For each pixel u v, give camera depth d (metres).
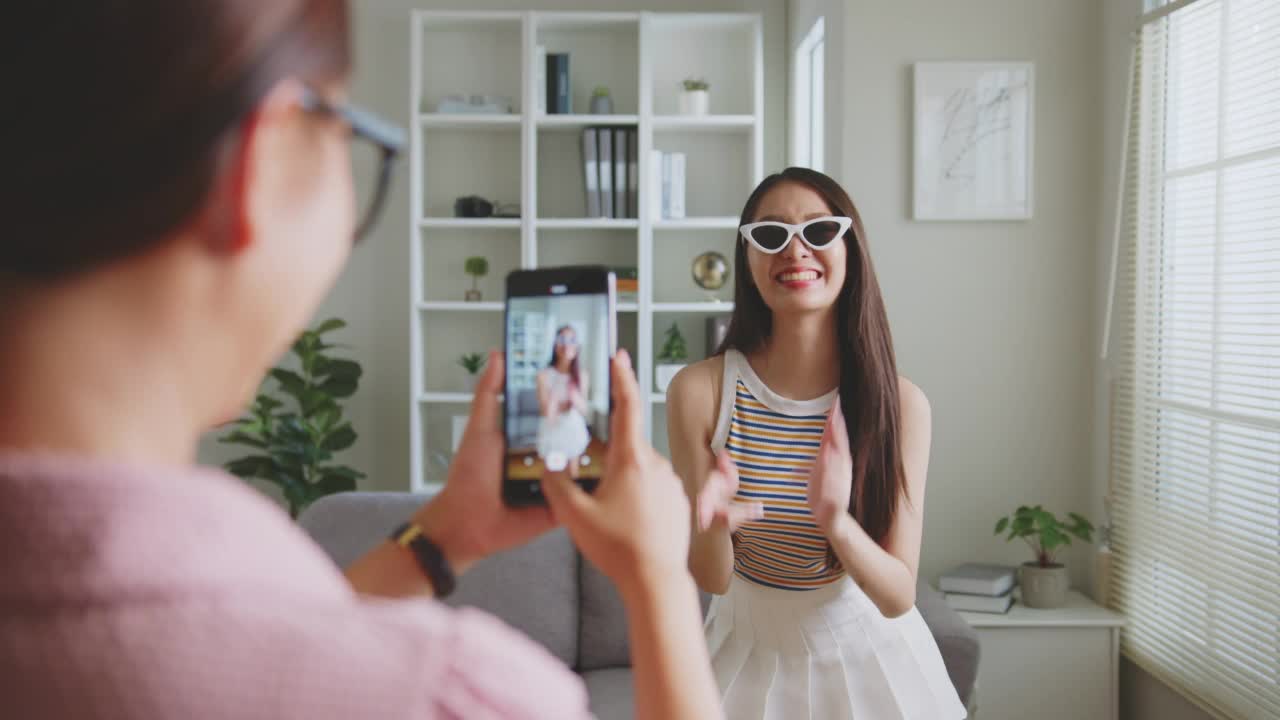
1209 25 2.71
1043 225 3.36
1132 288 3.09
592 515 0.47
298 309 0.33
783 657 1.61
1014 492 3.38
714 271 4.70
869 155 3.39
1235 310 2.57
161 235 0.29
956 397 3.39
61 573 0.27
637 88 4.77
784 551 1.62
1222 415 2.59
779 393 1.66
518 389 0.62
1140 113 3.02
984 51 3.36
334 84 0.33
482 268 4.67
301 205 0.32
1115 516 3.15
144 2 0.28
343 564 2.61
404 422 4.89
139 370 0.30
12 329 0.29
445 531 0.61
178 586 0.28
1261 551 2.40
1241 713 2.44
